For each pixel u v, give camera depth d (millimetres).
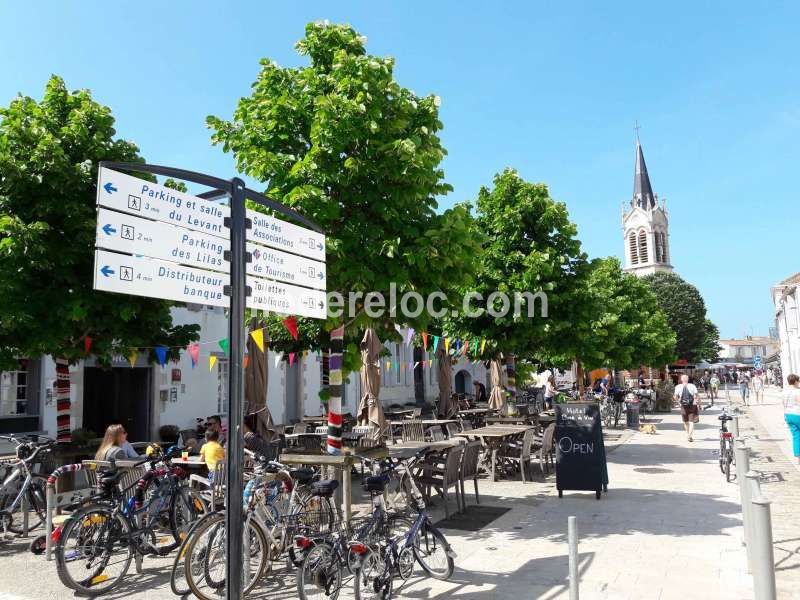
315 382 21625
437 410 20422
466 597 5441
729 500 9281
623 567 6184
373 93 7133
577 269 13094
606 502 9281
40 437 12469
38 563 6652
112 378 15750
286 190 7160
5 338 8320
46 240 8117
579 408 9789
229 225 4164
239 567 3816
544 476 11766
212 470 7348
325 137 6918
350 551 5270
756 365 38812
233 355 3977
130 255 3479
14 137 8172
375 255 7090
